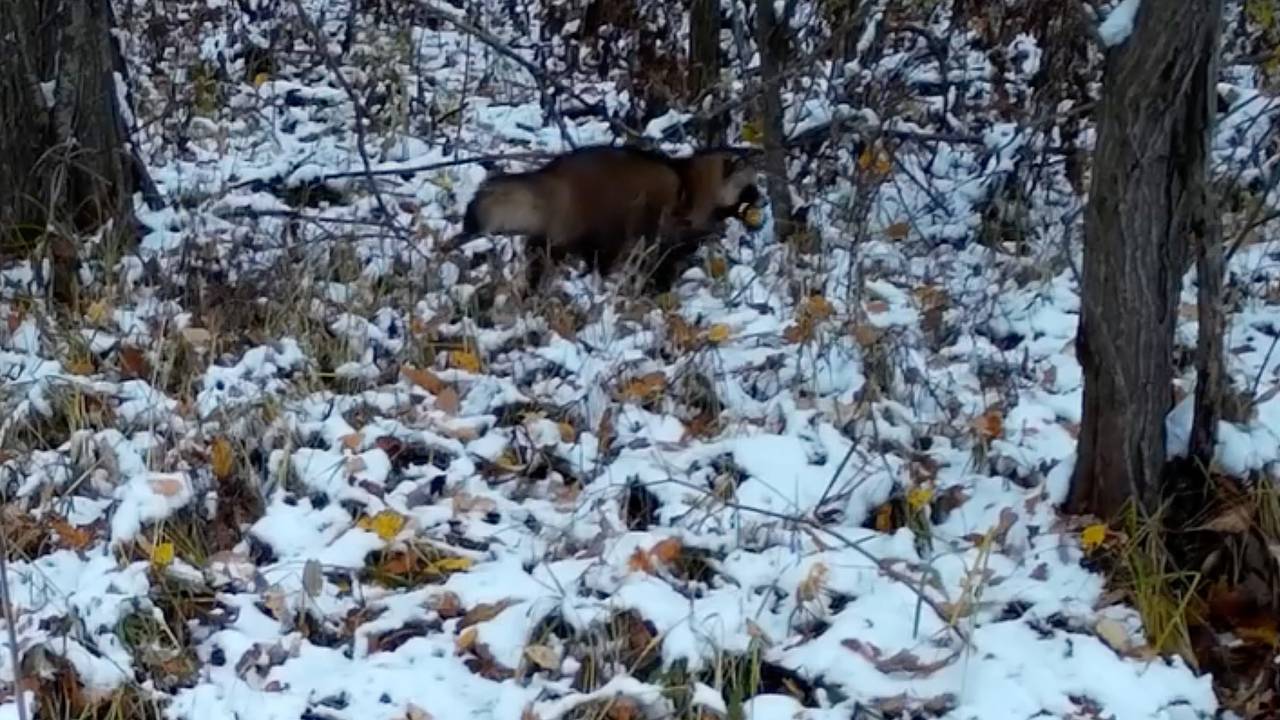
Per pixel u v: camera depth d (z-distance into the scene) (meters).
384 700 3.87
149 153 7.73
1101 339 4.27
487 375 5.45
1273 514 4.25
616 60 8.65
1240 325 5.77
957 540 4.48
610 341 5.78
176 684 3.93
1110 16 4.02
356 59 9.32
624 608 4.07
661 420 5.11
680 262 6.58
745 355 5.56
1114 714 3.82
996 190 7.03
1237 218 6.49
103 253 6.27
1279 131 6.98
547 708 3.77
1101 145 4.13
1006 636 4.04
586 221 6.33
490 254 6.39
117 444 4.80
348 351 5.62
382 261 6.36
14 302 5.93
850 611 4.11
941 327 5.86
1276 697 3.92
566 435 5.02
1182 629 4.05
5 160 6.32
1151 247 4.13
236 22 9.99
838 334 5.63
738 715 3.75
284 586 4.25
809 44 7.92
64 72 6.34
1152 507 4.32
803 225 6.84
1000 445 4.87
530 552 4.46
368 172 6.57
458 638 4.07
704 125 7.55
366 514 4.61
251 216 6.88
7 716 3.74
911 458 4.85
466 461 4.89
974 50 8.54
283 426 4.94
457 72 9.22
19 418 5.00
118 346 5.56
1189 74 3.96
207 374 5.36
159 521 4.46
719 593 4.20
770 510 4.56
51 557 4.32
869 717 3.80
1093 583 4.25
